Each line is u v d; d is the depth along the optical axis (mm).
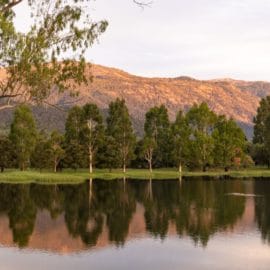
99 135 138250
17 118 138625
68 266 34312
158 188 93000
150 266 34375
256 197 76438
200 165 143875
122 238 44219
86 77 24938
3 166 139125
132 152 142000
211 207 64938
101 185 101188
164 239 43750
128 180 115875
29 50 23344
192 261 35594
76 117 141250
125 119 142375
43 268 33625
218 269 33531
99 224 52156
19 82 24016
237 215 57500
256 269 33500
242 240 42969
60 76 24406
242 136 148625
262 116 187375
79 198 76688
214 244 41406
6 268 33688
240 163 146125
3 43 22844
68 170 147750
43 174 124312
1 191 87688
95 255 37688
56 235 45938
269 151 153875
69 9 23859
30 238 44594
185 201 71875
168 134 149000
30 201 72812
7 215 58812
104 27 24391
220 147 143000
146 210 62688
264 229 48156
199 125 145250
